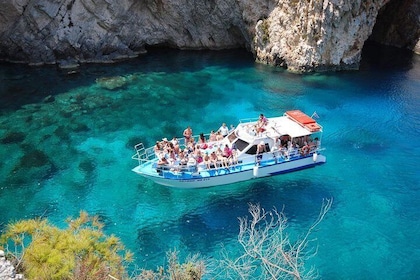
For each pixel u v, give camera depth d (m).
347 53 37.88
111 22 38.91
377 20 47.25
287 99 32.69
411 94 33.81
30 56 37.84
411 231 20.09
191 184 22.00
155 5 40.19
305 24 36.53
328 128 28.80
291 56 37.91
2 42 37.75
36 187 22.41
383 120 29.91
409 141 27.52
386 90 34.47
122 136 27.45
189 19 41.72
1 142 26.19
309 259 18.30
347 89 34.53
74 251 12.24
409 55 43.16
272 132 23.36
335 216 20.94
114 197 21.88
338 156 25.81
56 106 30.91
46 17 36.81
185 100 32.44
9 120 28.73
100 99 32.22
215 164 22.19
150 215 20.70
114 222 20.16
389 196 22.45
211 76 36.91
